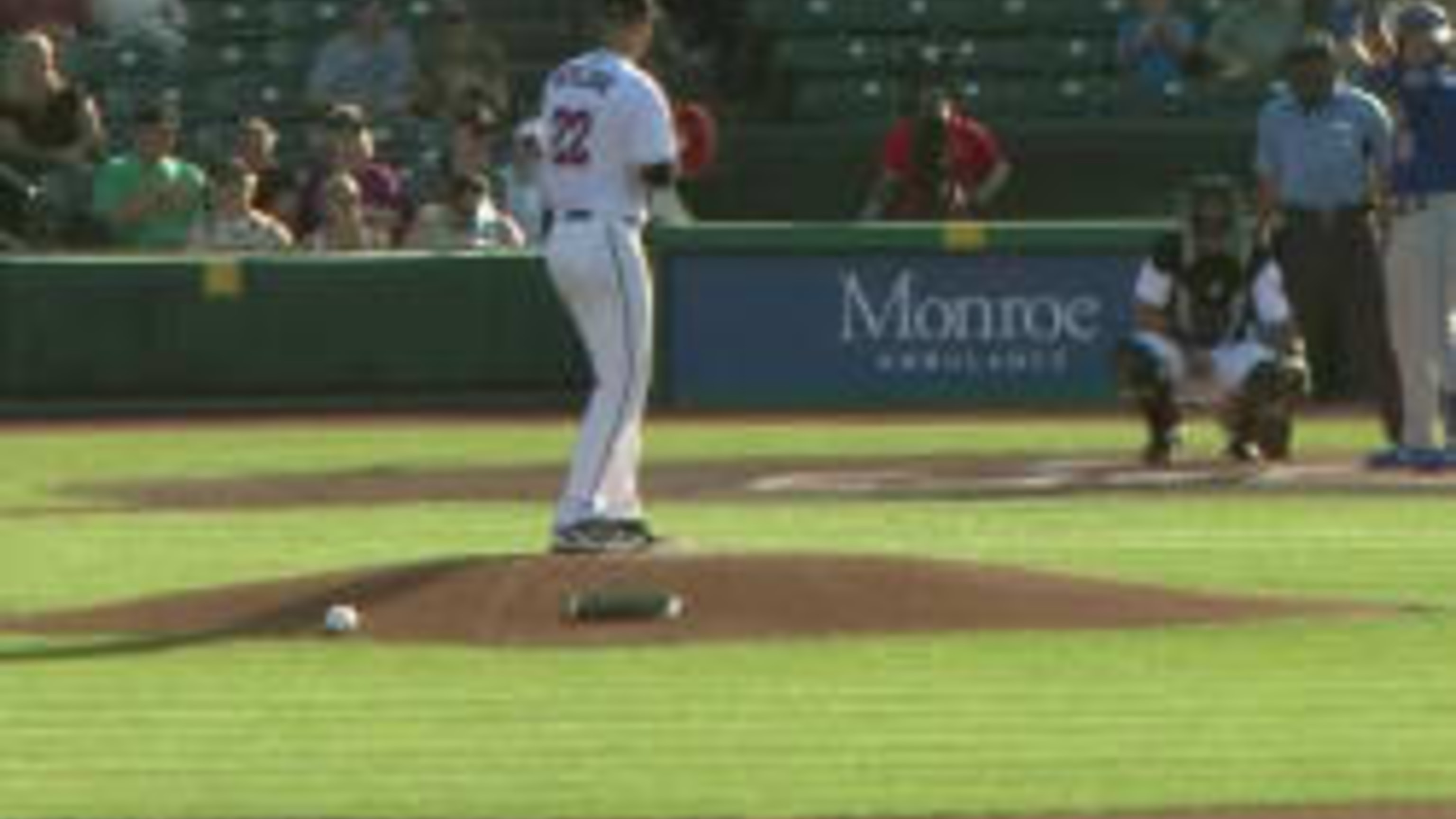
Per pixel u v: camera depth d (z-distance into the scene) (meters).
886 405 81.69
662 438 74.75
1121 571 50.03
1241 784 33.91
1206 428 73.81
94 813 32.69
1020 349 81.44
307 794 33.59
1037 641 42.97
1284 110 68.88
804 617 43.78
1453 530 55.12
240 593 45.00
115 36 104.88
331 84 98.56
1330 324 70.12
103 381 82.00
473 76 98.00
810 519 57.38
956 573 45.09
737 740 36.44
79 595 48.31
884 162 91.94
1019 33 102.62
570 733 36.91
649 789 33.75
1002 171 91.00
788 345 81.75
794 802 33.06
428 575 44.75
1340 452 68.56
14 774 34.72
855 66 102.81
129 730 37.22
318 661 41.72
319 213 86.38
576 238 46.31
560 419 80.31
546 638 42.97
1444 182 62.81
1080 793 33.53
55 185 89.19
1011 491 61.94
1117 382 68.88
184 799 33.41
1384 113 68.44
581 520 46.66
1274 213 69.25
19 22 104.88
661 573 44.50
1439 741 36.31
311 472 67.81
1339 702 38.69
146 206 85.44
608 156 46.22
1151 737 36.56
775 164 99.12
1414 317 63.56
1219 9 101.81
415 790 33.78
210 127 102.81
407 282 82.00
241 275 81.88
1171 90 99.69
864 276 81.56
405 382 82.25
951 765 34.97
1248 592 47.28
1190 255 65.00
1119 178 97.44
